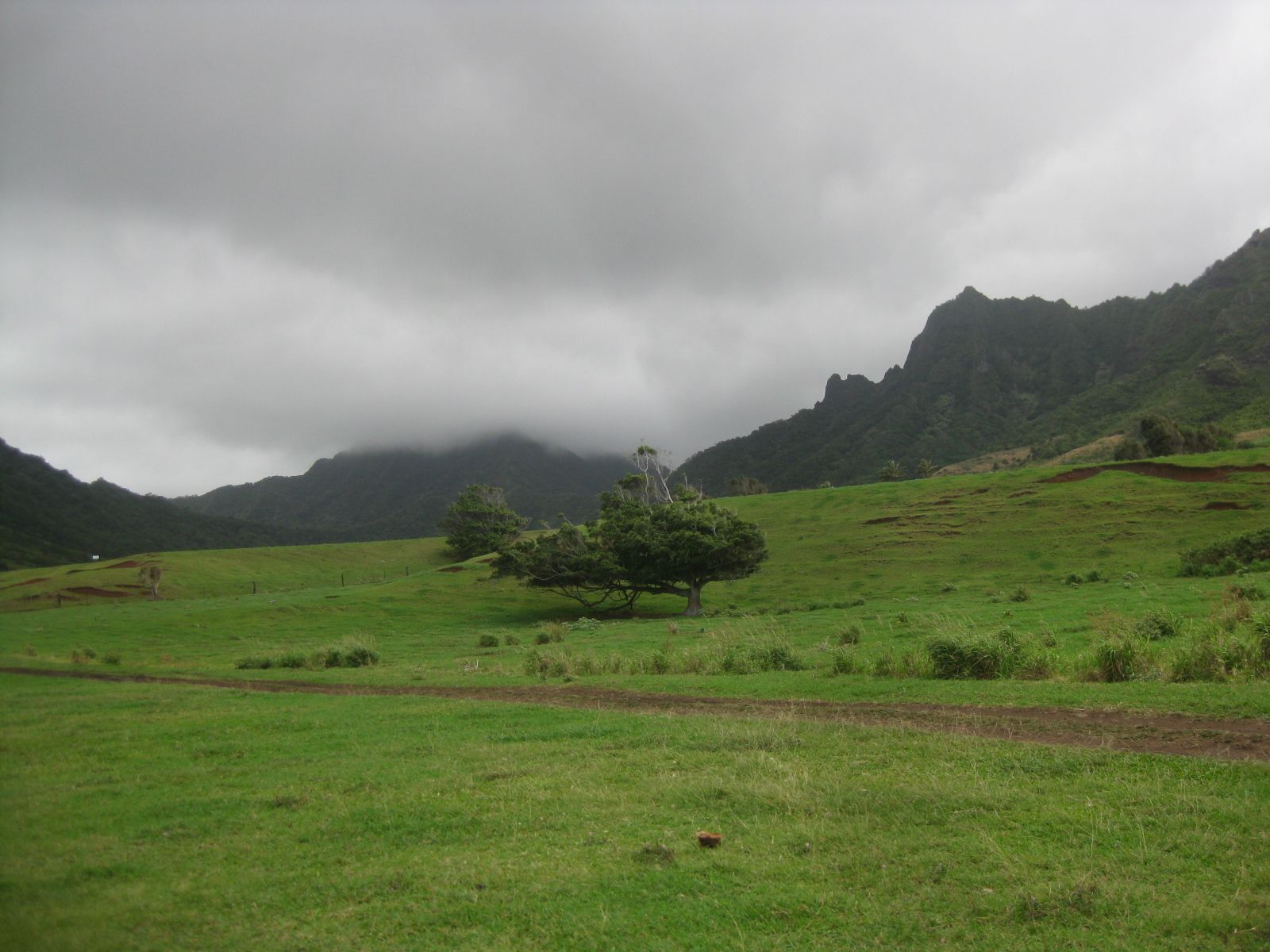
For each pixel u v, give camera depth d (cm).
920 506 7506
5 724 1408
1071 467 7619
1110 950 527
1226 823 718
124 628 4834
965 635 1680
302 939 556
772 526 7906
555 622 5219
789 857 689
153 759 1115
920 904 595
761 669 1898
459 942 554
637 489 7388
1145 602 2822
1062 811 768
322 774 1001
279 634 4747
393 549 11300
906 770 931
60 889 639
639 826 775
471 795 888
